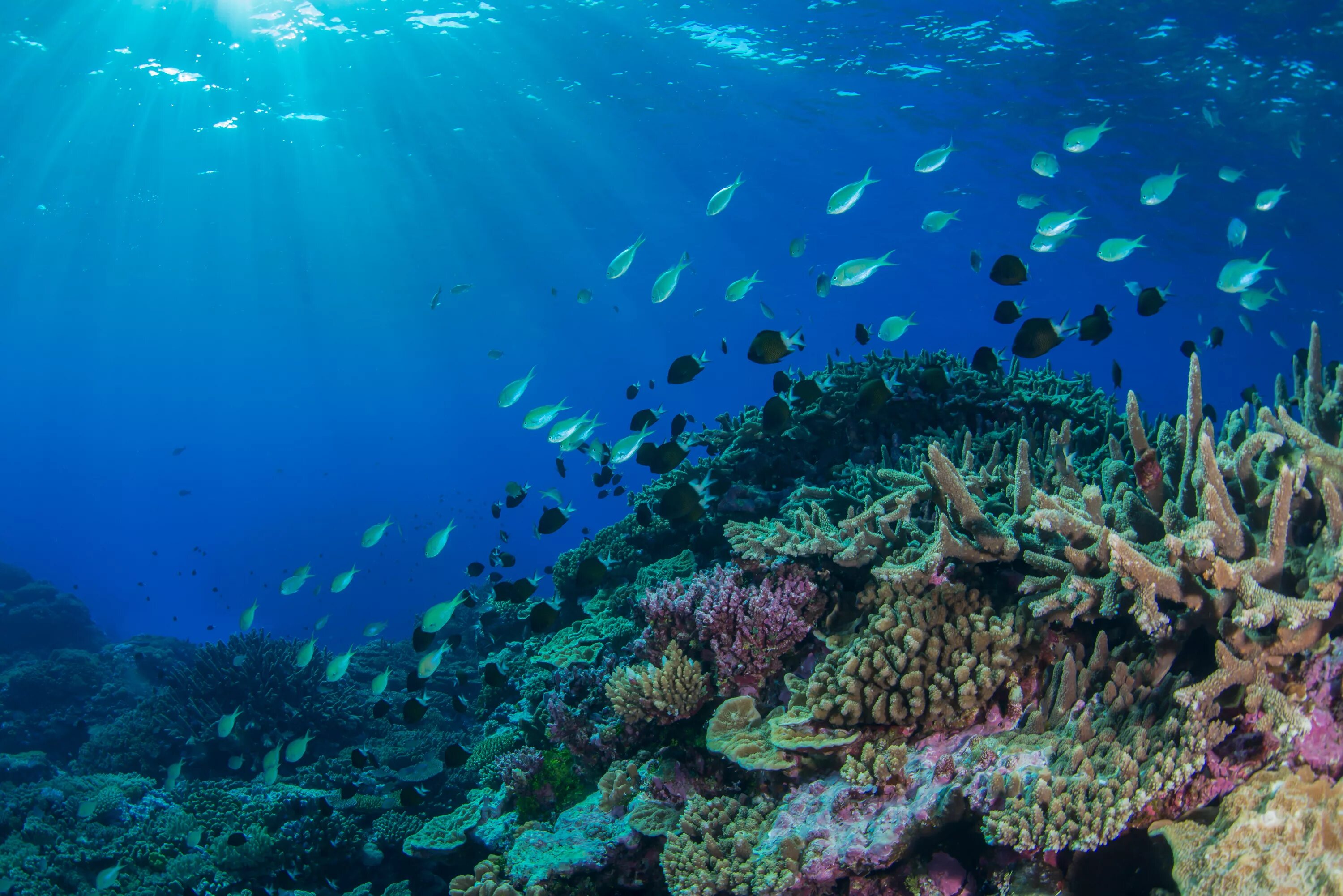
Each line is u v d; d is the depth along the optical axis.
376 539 9.60
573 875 4.77
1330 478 2.93
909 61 25.66
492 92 31.25
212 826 8.72
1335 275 34.31
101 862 8.22
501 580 11.74
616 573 9.90
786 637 4.68
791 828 3.78
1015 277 7.11
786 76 28.61
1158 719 3.12
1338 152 23.28
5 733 13.77
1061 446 4.55
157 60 27.55
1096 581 3.36
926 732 3.76
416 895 7.82
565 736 5.96
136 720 12.30
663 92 30.81
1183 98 22.98
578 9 25.27
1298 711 2.72
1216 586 2.89
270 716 11.72
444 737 11.37
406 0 24.83
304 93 31.00
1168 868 2.71
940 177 36.12
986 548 3.97
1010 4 21.02
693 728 5.10
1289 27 18.55
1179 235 34.16
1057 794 2.91
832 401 8.59
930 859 3.45
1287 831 2.44
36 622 19.70
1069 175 30.89
